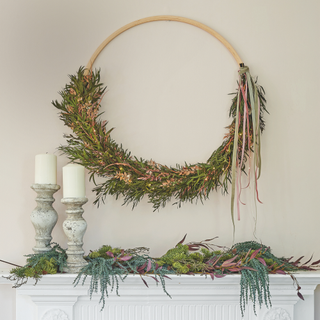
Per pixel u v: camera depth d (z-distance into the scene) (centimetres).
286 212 132
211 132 132
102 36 134
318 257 131
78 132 122
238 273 111
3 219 125
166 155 131
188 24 135
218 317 116
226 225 130
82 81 123
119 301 114
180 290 113
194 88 133
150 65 133
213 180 124
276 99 135
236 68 134
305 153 134
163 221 129
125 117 131
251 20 137
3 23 132
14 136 128
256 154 121
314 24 138
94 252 113
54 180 116
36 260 107
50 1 134
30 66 131
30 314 114
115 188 123
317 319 128
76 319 113
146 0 136
